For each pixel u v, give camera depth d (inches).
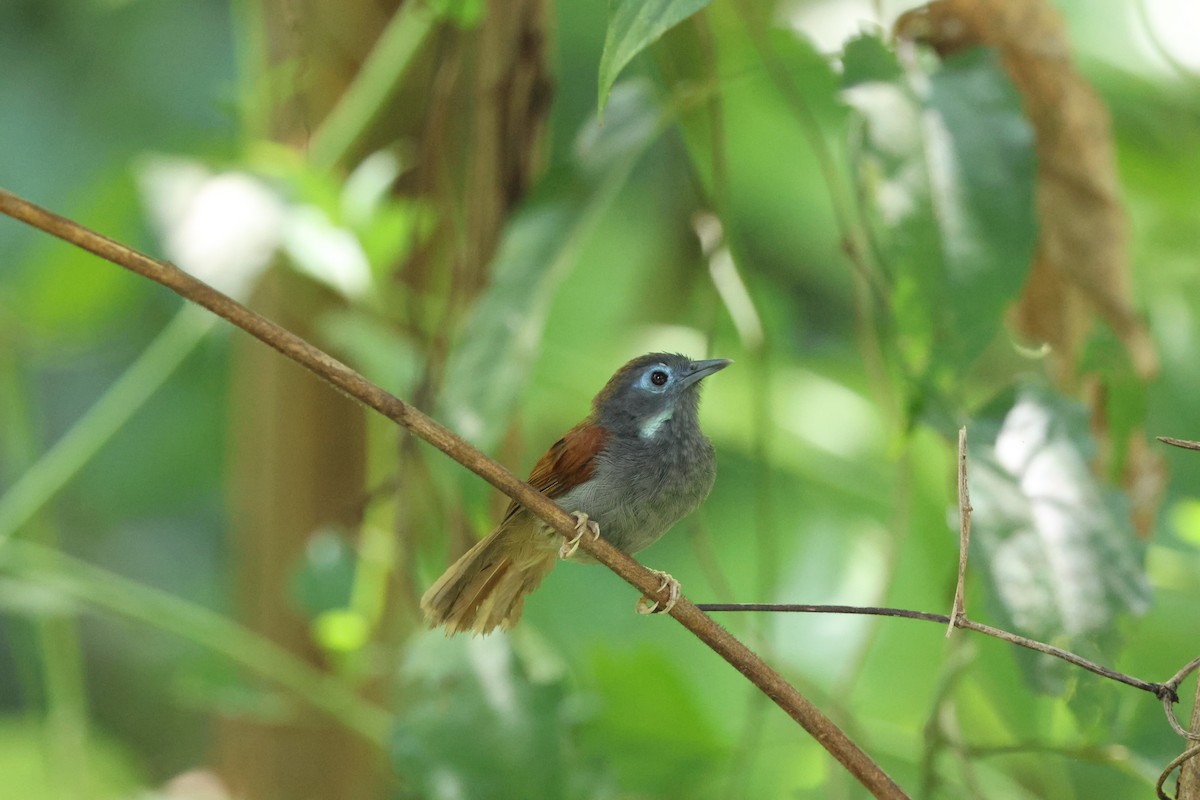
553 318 494.6
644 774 383.6
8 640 571.5
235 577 435.8
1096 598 288.2
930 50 355.3
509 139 361.7
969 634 343.3
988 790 402.0
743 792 373.4
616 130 349.4
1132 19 450.9
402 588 393.7
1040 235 359.6
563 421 511.5
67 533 539.8
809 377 472.4
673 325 511.2
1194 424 465.4
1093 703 284.4
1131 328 357.7
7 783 461.4
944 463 426.3
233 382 465.7
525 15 361.4
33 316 447.8
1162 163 459.2
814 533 465.4
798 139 489.7
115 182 416.2
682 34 386.6
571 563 496.1
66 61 520.4
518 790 320.8
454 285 359.9
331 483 412.2
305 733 410.6
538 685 328.8
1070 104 351.6
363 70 405.1
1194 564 402.9
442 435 227.0
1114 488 298.4
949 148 306.0
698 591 486.0
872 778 225.3
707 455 353.1
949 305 301.0
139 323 541.6
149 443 524.4
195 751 577.6
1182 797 224.8
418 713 327.3
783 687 229.3
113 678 577.3
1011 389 313.9
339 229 365.1
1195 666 223.5
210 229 357.4
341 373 216.5
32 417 477.1
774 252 521.3
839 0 390.9
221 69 519.8
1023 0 346.3
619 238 501.0
